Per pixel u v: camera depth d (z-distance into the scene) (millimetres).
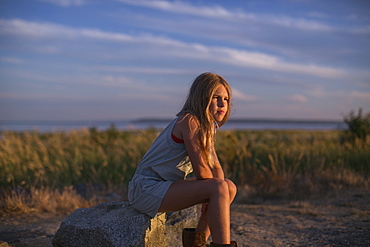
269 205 6195
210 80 2756
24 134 10094
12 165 7359
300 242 3793
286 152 9055
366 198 6281
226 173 7984
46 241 3809
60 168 7727
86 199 6297
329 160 8727
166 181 2717
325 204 5984
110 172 7879
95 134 11742
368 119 11453
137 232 2701
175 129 2695
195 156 2613
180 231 3766
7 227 4465
